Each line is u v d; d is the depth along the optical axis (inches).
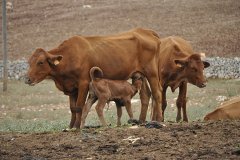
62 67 647.8
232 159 424.8
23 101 1168.2
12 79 1565.0
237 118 564.4
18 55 2036.2
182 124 540.4
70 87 656.4
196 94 1206.3
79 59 647.8
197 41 1995.6
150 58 700.0
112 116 899.4
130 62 681.6
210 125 528.7
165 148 461.4
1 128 798.5
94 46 660.7
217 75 1471.5
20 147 487.5
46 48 2087.8
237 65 1488.7
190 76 754.2
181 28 2161.7
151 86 707.4
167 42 784.9
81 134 522.0
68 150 471.2
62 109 1091.9
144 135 500.4
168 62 760.3
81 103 649.6
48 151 470.9
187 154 441.7
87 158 443.8
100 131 529.3
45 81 1494.8
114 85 675.4
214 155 437.1
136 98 1187.3
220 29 2108.8
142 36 700.7
